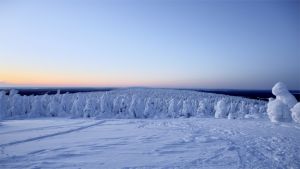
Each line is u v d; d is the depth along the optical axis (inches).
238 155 310.3
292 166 260.1
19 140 446.6
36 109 1568.7
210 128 587.8
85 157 320.5
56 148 376.2
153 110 1802.4
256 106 1544.0
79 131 580.4
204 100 1838.1
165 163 285.3
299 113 634.2
